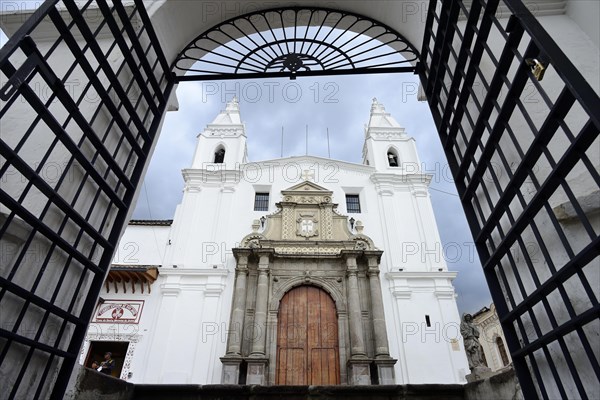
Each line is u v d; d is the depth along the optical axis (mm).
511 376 2834
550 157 1896
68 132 3023
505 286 2580
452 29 3072
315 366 13547
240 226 16875
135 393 3605
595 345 2053
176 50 4605
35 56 2012
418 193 18047
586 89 1604
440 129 3570
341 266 15664
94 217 3020
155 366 12867
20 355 2211
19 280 2275
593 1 3391
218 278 15000
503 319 2555
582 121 2949
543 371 2441
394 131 21562
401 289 15016
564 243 1840
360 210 18031
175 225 16516
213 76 4316
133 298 14375
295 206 17297
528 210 2092
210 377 12812
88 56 3682
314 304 14984
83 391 2746
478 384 3496
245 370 13031
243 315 14055
